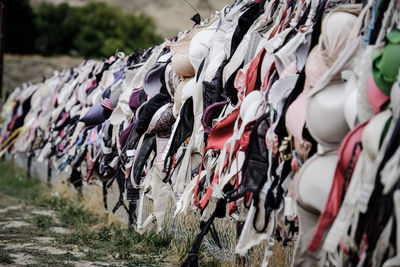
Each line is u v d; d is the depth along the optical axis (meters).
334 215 3.81
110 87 9.48
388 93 3.62
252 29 5.71
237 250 4.70
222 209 5.32
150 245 7.71
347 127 3.99
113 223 9.26
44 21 61.53
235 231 6.03
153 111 7.07
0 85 18.88
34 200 12.83
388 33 3.84
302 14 5.00
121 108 8.30
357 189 3.57
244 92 5.35
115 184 9.58
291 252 5.09
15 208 11.85
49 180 15.19
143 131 7.14
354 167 3.69
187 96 6.34
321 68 4.28
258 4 5.90
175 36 8.07
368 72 3.72
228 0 6.85
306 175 4.02
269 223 4.60
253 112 4.98
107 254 7.54
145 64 8.20
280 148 4.48
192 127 6.20
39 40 61.06
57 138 12.19
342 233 3.57
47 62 44.69
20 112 16.81
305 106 4.28
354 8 4.25
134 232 8.32
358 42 4.01
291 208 4.18
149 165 7.27
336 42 4.17
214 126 5.46
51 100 13.70
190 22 8.34
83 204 11.39
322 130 4.02
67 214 10.54
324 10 4.55
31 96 16.48
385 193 3.31
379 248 3.34
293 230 4.40
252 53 5.59
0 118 21.89
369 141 3.53
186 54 6.65
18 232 9.06
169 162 6.53
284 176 4.50
